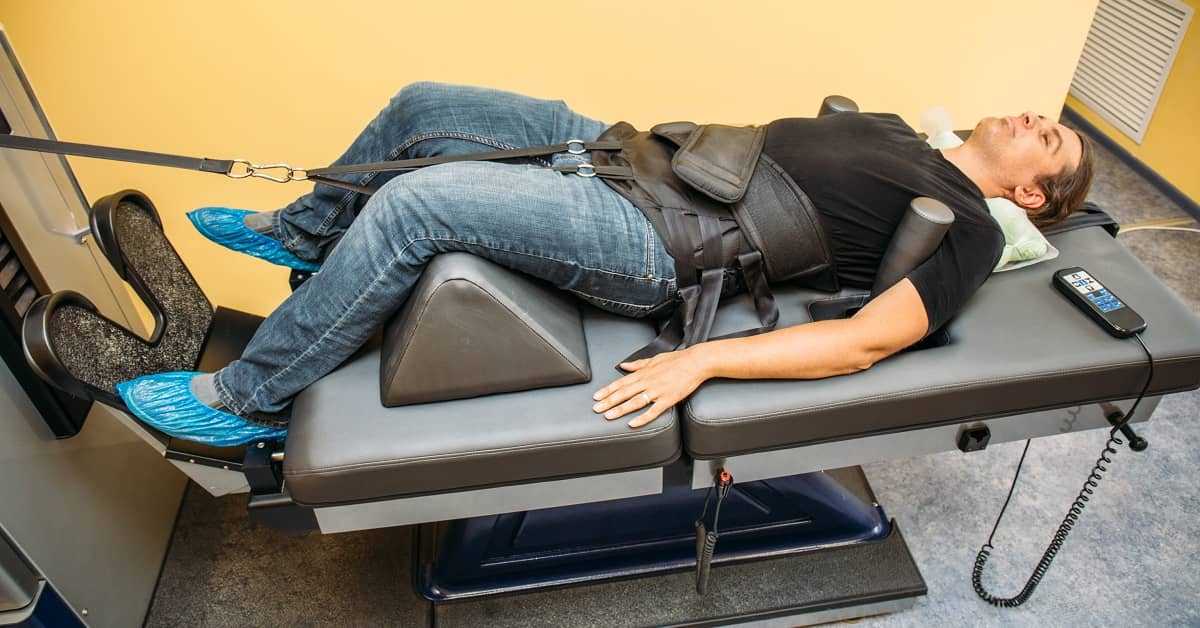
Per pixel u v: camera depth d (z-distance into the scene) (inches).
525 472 45.1
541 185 47.1
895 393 46.4
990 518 64.6
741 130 54.7
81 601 50.5
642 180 50.3
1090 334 49.5
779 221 51.1
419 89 53.5
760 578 58.6
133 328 63.7
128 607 55.5
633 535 57.2
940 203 48.8
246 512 64.3
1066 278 52.4
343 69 65.7
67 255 53.7
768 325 51.1
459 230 44.1
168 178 67.5
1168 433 71.0
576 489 47.8
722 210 50.9
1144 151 100.7
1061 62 75.8
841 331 45.8
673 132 55.2
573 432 44.3
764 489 56.6
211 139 67.1
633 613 57.2
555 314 48.1
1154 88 97.8
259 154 68.7
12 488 45.4
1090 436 71.0
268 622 57.4
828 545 58.7
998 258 50.4
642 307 51.1
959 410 48.1
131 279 49.6
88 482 53.2
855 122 55.8
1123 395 49.9
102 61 60.9
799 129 54.9
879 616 58.6
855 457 50.5
